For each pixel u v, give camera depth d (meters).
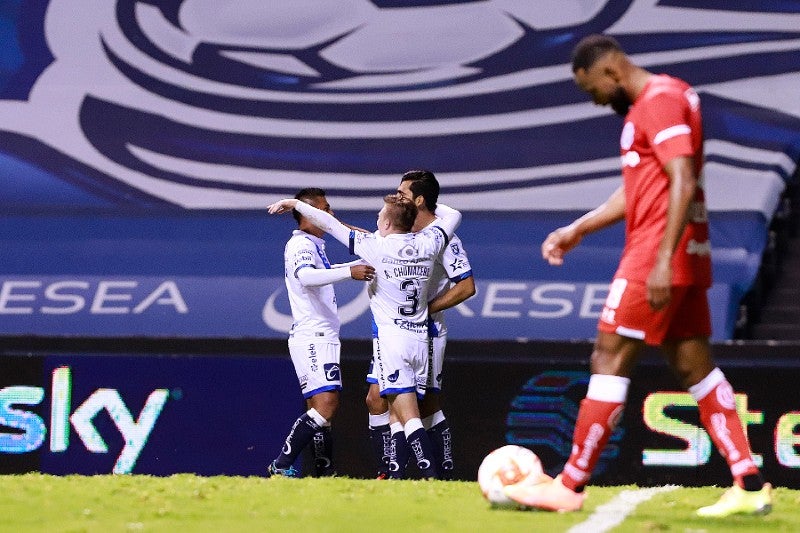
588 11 41.84
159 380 26.38
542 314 37.81
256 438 26.08
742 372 24.86
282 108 42.44
